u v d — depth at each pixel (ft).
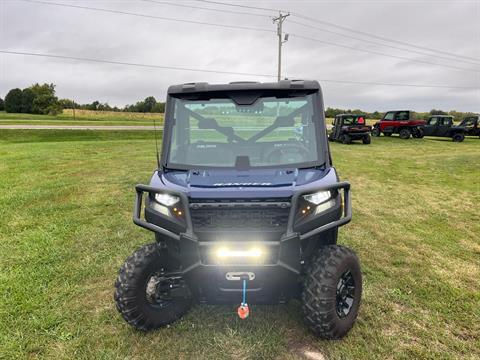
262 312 11.71
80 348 10.28
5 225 21.01
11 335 10.84
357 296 10.73
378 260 16.38
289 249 9.05
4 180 34.76
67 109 358.64
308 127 11.25
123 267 10.29
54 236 19.16
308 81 11.42
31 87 357.20
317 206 9.65
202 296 10.09
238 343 10.28
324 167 10.98
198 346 10.24
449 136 88.89
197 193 9.39
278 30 148.66
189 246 9.21
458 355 9.93
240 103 11.25
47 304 12.54
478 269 15.57
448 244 18.57
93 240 18.57
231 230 9.26
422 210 25.23
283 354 9.86
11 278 14.35
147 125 168.25
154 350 10.12
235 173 10.63
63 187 31.50
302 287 10.28
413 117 93.66
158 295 10.68
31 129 116.57
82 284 14.01
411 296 13.10
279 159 11.18
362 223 21.93
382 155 58.90
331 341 10.33
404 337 10.66
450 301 12.76
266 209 9.32
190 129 11.44
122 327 11.16
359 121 80.28
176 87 11.69
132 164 46.50
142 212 23.68
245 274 9.12
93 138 109.91
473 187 33.40
